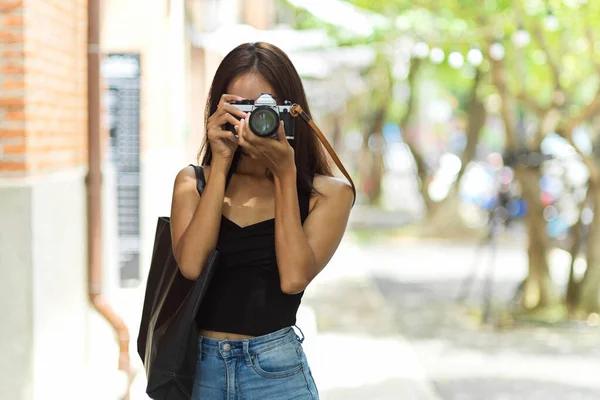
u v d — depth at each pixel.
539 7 13.88
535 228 14.49
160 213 11.35
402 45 19.28
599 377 10.39
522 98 14.40
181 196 3.61
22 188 5.80
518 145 14.57
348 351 11.22
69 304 6.80
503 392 9.68
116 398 6.63
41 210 6.03
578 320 14.02
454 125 46.31
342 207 3.62
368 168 37.28
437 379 10.23
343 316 13.67
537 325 13.62
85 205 7.41
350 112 39.38
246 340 3.45
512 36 14.54
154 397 3.43
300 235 3.40
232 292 3.45
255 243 3.46
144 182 11.34
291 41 20.61
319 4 18.44
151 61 11.39
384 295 16.09
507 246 23.98
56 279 6.43
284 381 3.47
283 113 3.45
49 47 6.41
